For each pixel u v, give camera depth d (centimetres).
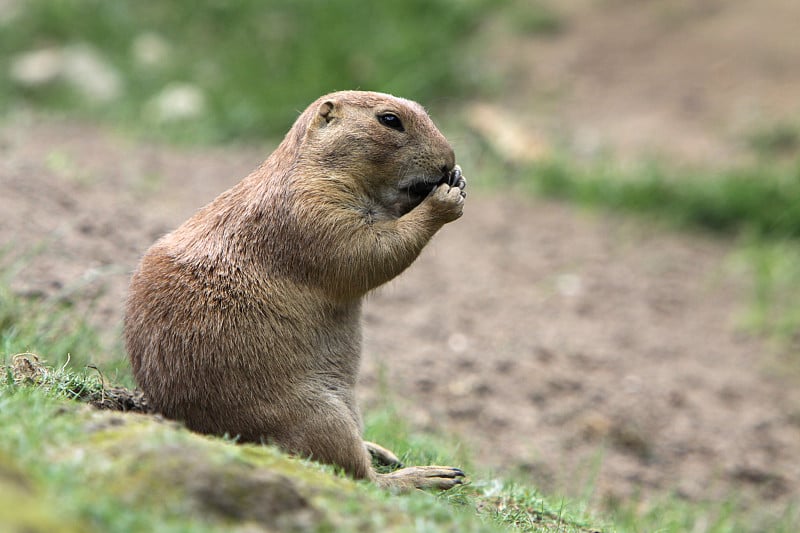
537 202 2414
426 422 1422
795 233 2327
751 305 2025
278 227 876
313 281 876
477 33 3148
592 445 1517
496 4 3259
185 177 2130
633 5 3269
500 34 3142
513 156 2548
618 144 2666
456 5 3153
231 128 2577
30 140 2169
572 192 2452
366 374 1534
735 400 1708
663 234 2327
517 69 3006
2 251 1296
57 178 1758
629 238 2270
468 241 2138
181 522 543
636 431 1562
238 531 560
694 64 2986
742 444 1587
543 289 1970
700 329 1925
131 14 3017
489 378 1622
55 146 2144
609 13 3238
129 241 1530
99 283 1353
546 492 1311
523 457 1417
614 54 3062
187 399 853
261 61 2797
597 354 1756
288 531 575
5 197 1545
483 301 1877
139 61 2809
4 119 2380
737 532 1341
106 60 2820
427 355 1652
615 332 1852
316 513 593
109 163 2089
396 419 1338
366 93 941
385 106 923
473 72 2916
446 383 1584
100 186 1831
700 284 2098
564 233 2248
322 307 881
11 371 846
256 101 2653
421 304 1831
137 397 925
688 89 2892
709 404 1680
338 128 905
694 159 2586
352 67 2756
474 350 1698
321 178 888
